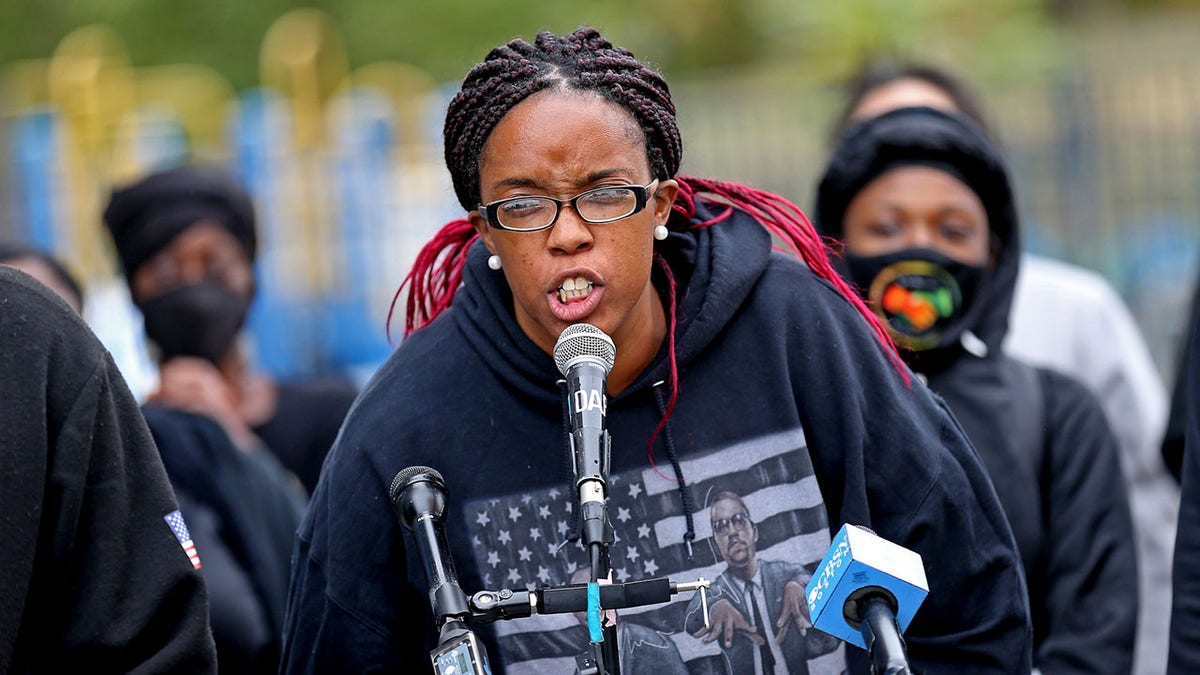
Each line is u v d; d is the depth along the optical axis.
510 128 5.34
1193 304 8.47
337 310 17.95
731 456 5.80
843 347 5.92
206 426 8.77
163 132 18.73
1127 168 19.45
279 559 8.75
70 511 5.19
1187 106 19.44
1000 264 8.48
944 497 5.86
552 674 5.70
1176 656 6.30
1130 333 10.12
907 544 5.84
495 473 5.80
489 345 5.85
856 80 10.40
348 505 5.90
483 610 5.04
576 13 29.05
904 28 23.80
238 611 8.21
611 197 5.32
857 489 5.80
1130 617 7.92
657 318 5.84
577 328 5.29
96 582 5.21
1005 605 5.95
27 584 5.08
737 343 5.88
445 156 5.66
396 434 5.88
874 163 8.34
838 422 5.84
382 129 18.92
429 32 28.41
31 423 5.14
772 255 6.10
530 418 5.82
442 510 5.28
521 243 5.36
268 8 28.45
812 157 20.67
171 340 9.71
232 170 17.95
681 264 5.94
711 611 5.71
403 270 18.47
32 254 9.97
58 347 5.30
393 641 5.93
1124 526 8.09
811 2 24.45
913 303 8.20
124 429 5.44
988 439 8.02
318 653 5.96
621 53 5.50
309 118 18.34
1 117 18.55
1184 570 6.34
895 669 4.73
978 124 9.16
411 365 6.03
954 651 5.93
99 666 5.20
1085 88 19.56
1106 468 8.13
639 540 5.75
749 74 29.92
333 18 28.50
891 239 8.32
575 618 5.71
